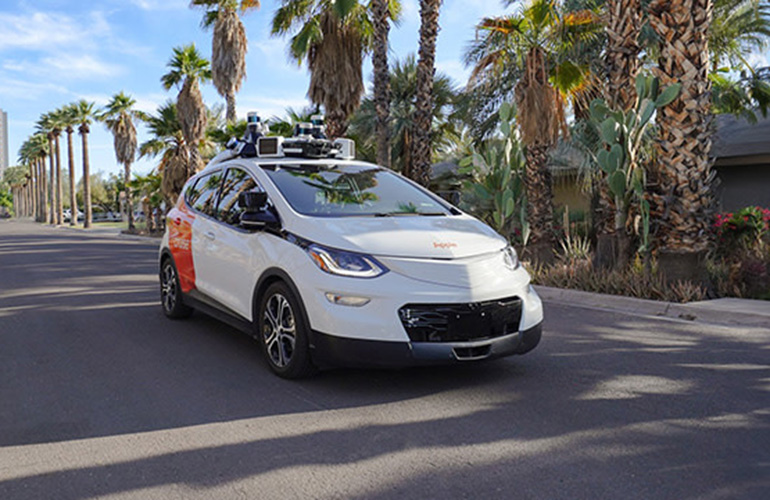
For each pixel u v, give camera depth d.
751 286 8.12
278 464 3.28
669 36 8.41
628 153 8.88
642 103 8.84
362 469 3.21
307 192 5.21
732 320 6.95
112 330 6.55
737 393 4.39
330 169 5.70
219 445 3.54
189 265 6.34
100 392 4.52
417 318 4.12
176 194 28.77
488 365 5.09
